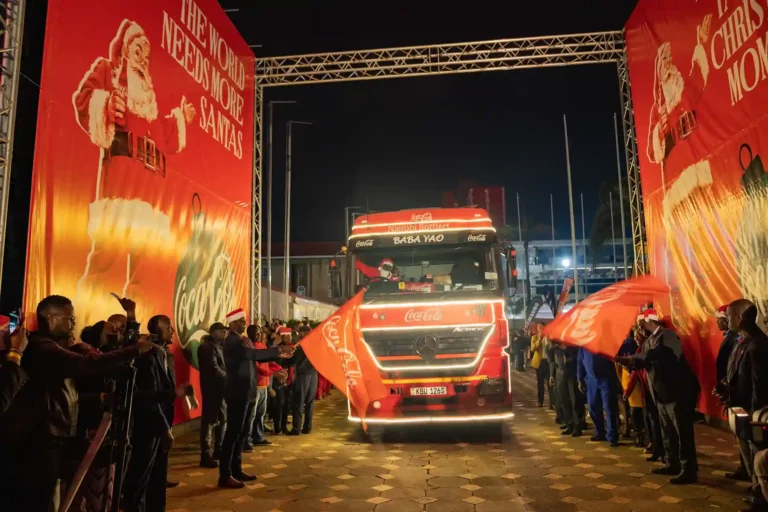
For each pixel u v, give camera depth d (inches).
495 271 344.2
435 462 277.4
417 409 317.1
